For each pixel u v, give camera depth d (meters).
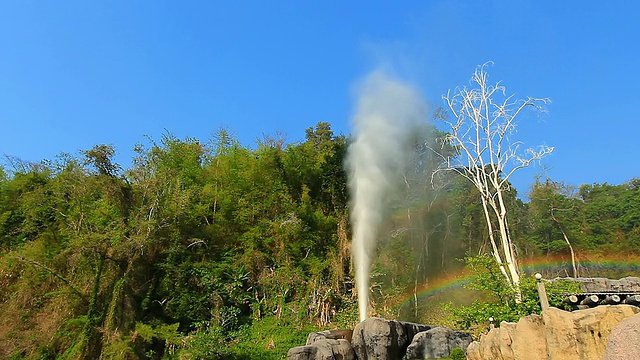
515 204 43.47
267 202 29.66
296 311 24.98
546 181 48.44
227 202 28.80
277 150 31.89
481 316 18.33
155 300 22.50
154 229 22.41
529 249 43.94
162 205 23.83
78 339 19.84
